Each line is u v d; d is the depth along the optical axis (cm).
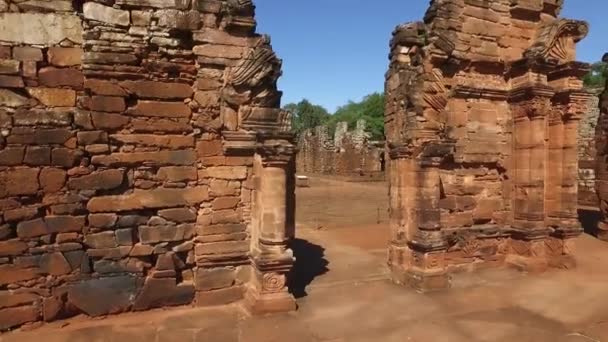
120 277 802
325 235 1766
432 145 1024
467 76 1166
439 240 1029
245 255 877
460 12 1130
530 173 1181
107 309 793
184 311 830
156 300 825
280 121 872
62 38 758
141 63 805
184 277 857
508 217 1231
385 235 1764
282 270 839
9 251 731
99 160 781
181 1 816
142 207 809
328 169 5831
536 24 1234
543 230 1174
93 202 782
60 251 762
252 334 738
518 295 975
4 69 724
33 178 742
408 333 761
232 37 853
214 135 856
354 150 5359
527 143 1182
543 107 1159
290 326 775
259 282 835
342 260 1319
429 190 1031
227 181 866
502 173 1227
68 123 761
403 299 942
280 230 834
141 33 800
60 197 761
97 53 775
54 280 759
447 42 1050
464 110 1159
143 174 814
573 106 1188
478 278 1109
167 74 824
